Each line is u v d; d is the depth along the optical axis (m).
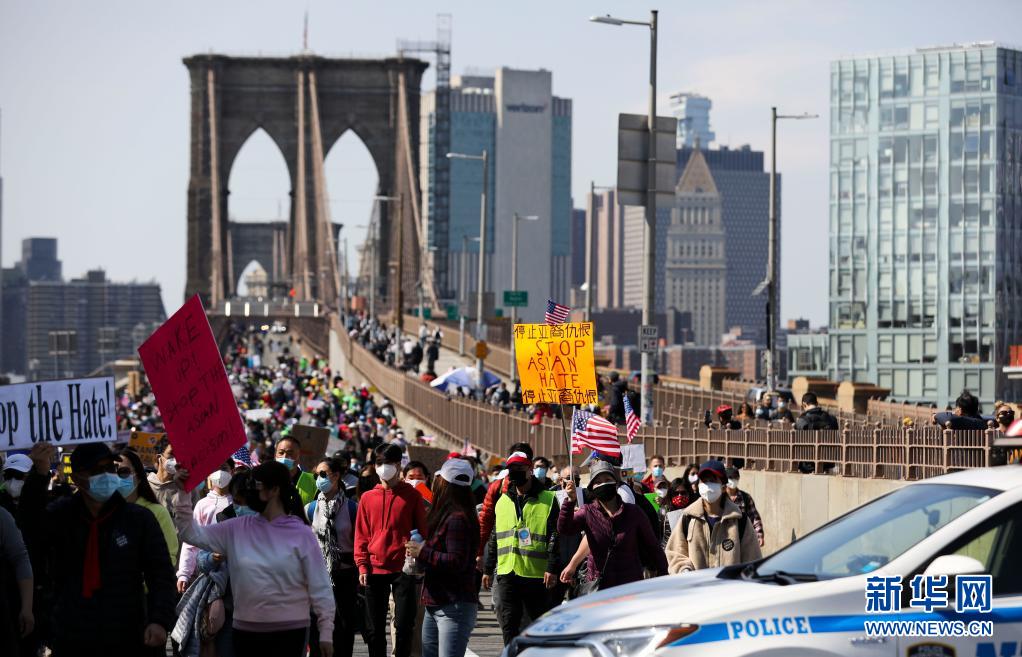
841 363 162.75
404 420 80.56
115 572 12.72
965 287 156.00
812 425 31.66
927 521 11.06
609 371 74.12
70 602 12.73
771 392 47.34
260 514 13.08
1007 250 155.88
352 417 63.69
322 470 18.38
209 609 15.31
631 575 15.80
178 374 14.11
